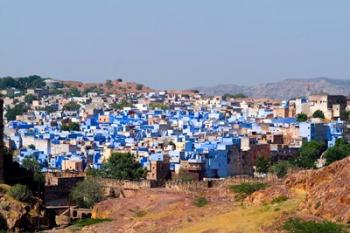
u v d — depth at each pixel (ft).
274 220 440.86
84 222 619.67
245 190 614.34
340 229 402.11
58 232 594.24
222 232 455.63
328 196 440.86
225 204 565.12
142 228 540.52
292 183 521.65
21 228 650.84
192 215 543.80
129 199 640.99
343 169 464.65
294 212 450.30
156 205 604.08
